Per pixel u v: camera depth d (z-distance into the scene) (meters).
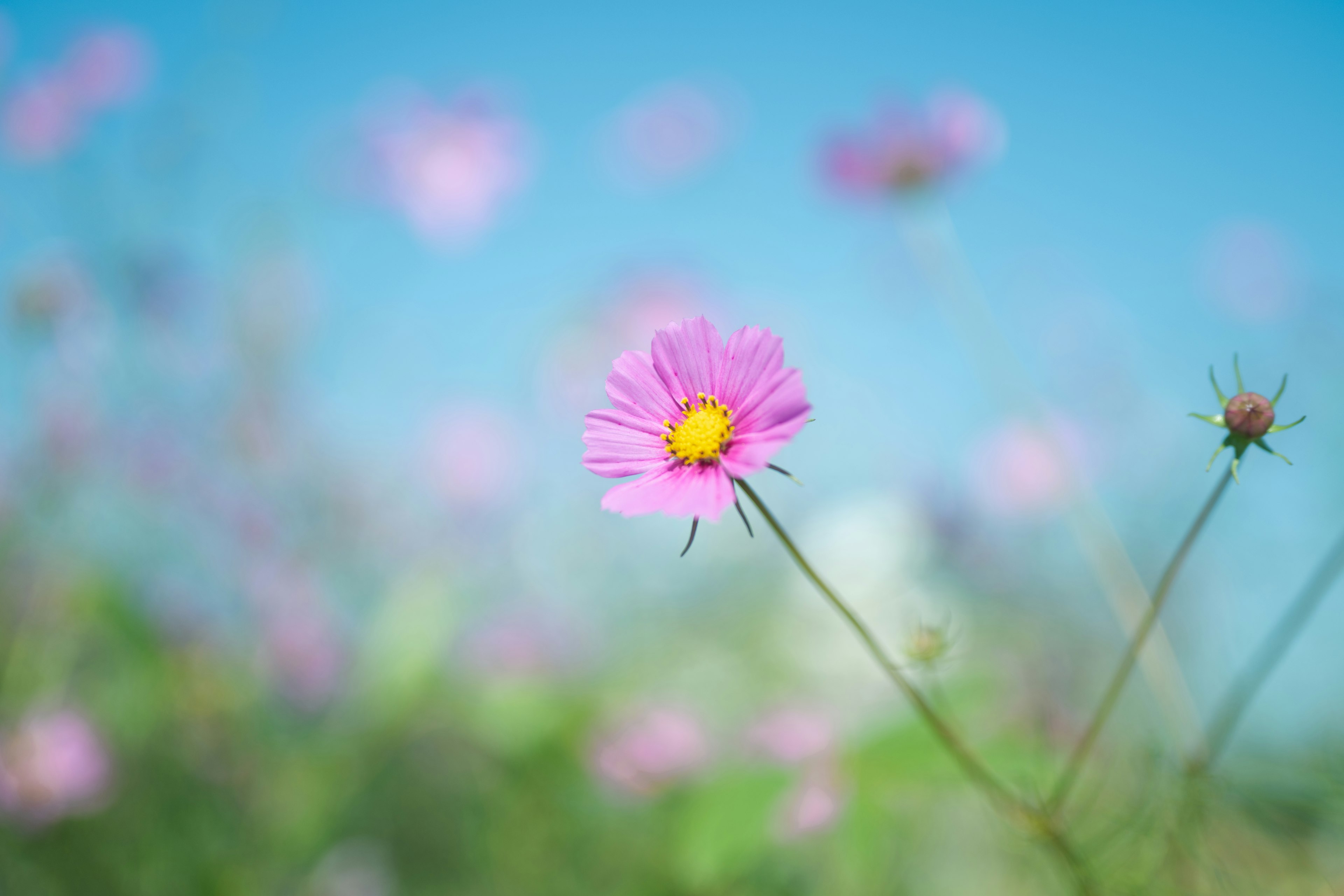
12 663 0.87
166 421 1.10
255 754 0.90
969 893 0.76
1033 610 1.08
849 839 0.68
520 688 0.83
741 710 0.96
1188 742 0.67
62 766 0.82
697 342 0.57
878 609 1.09
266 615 1.06
